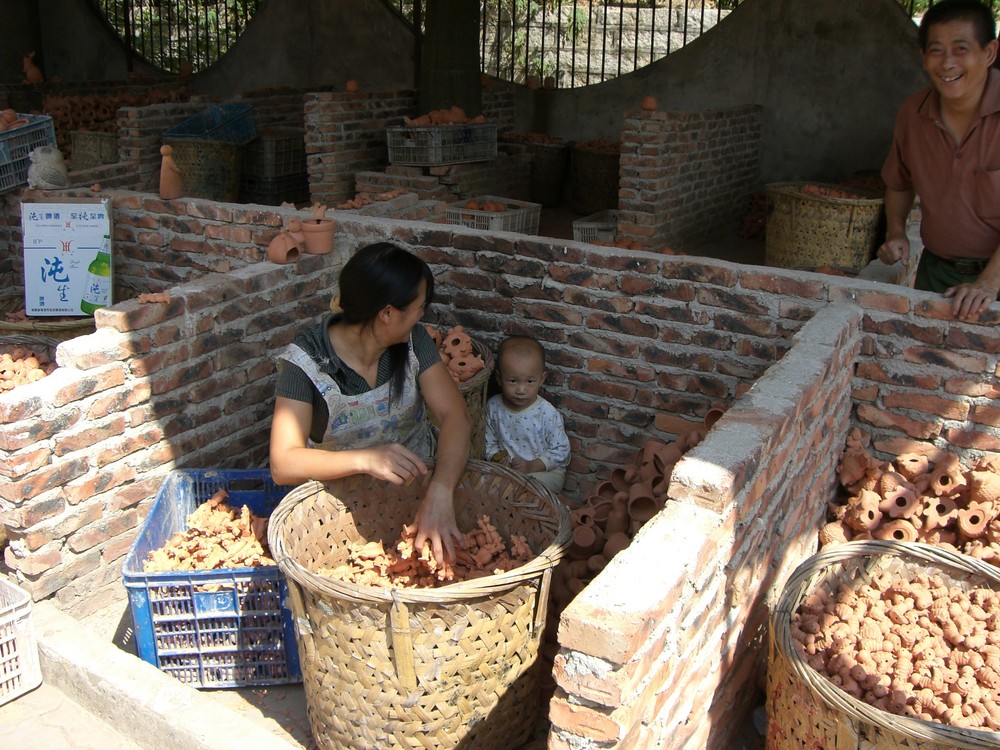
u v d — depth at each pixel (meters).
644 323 4.21
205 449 4.13
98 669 3.26
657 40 12.41
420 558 3.06
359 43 11.70
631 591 2.12
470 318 4.62
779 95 9.55
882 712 2.44
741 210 9.69
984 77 3.71
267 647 3.35
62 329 5.11
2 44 12.82
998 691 2.78
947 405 3.77
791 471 3.16
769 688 2.95
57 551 3.57
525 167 9.80
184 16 14.22
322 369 3.11
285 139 9.70
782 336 3.95
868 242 7.26
